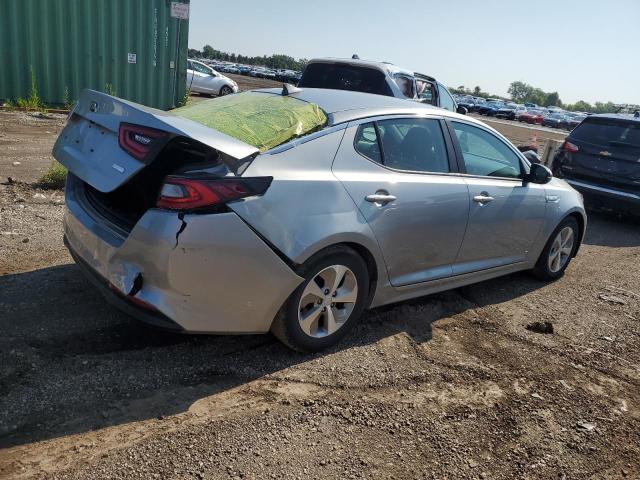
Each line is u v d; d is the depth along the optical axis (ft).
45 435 8.71
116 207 11.20
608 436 10.36
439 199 13.37
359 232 11.57
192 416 9.59
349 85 28.43
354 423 9.93
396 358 12.28
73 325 11.94
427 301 15.60
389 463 9.04
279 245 10.37
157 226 9.46
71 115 12.04
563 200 17.84
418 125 13.67
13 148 29.50
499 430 10.19
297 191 10.64
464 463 9.25
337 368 11.59
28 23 43.16
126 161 9.87
